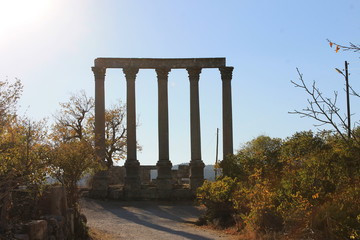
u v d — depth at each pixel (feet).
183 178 207.82
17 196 58.08
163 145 161.07
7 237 44.50
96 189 153.28
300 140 66.18
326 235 54.95
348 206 50.96
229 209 99.50
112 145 188.34
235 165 107.76
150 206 141.59
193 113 163.02
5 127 47.26
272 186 73.26
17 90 46.70
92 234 77.51
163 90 163.22
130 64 162.61
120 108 193.88
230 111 164.04
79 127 178.29
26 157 49.88
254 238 71.41
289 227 63.46
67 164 71.26
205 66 165.37
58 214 60.54
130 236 81.25
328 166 50.01
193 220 112.78
